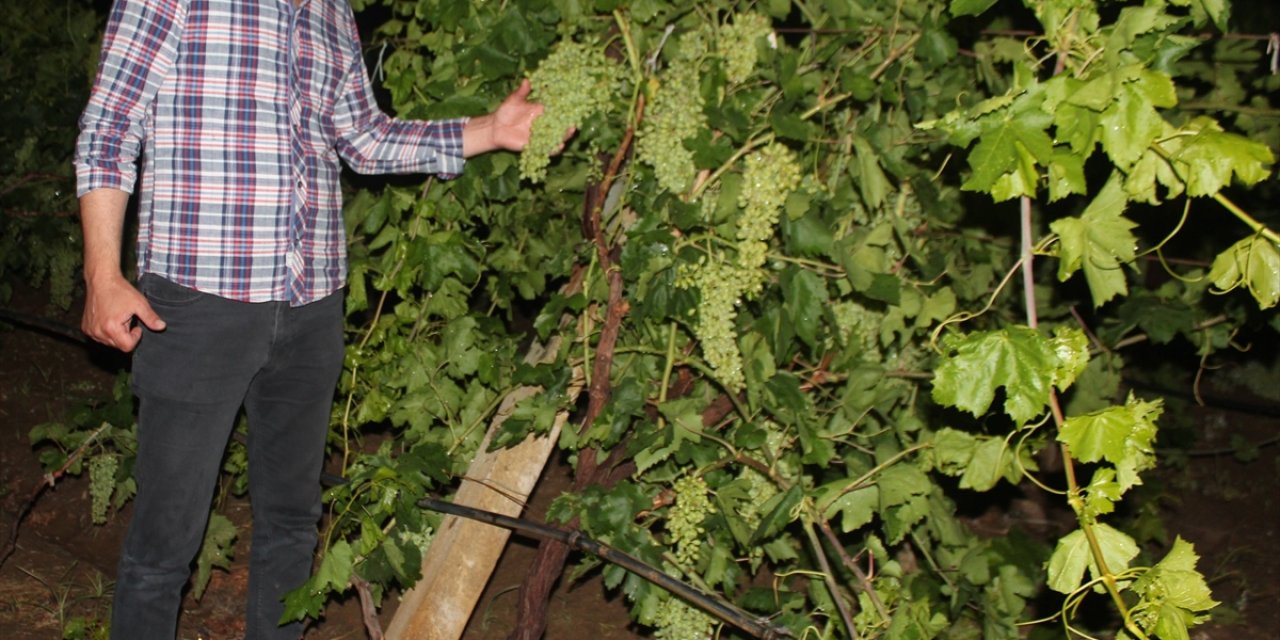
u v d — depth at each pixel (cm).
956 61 314
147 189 259
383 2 342
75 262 577
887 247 314
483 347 336
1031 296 212
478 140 293
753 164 274
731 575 297
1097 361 352
